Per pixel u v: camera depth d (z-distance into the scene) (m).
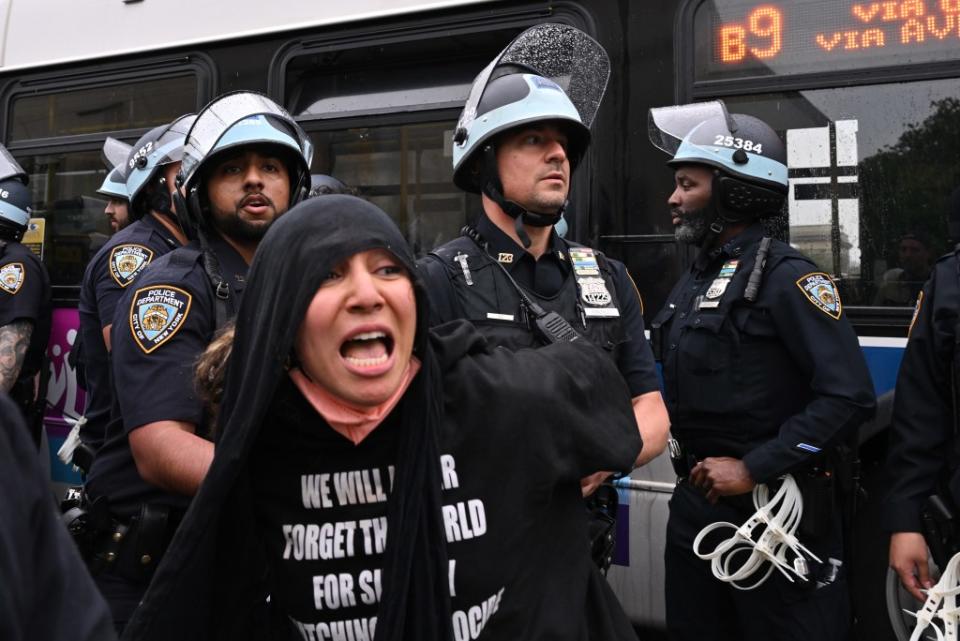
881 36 2.96
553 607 1.21
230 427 1.07
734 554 2.46
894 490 2.20
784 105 3.08
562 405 1.22
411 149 3.69
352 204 1.10
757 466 2.30
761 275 2.40
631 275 3.27
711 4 3.19
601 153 3.32
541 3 3.45
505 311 1.86
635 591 3.26
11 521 0.76
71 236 4.65
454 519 1.15
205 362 1.35
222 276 2.00
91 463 2.27
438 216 3.62
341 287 1.07
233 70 4.12
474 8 3.57
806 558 2.39
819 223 3.03
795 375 2.40
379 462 1.15
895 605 2.98
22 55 4.74
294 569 1.14
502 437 1.18
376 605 1.14
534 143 1.90
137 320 1.87
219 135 2.02
